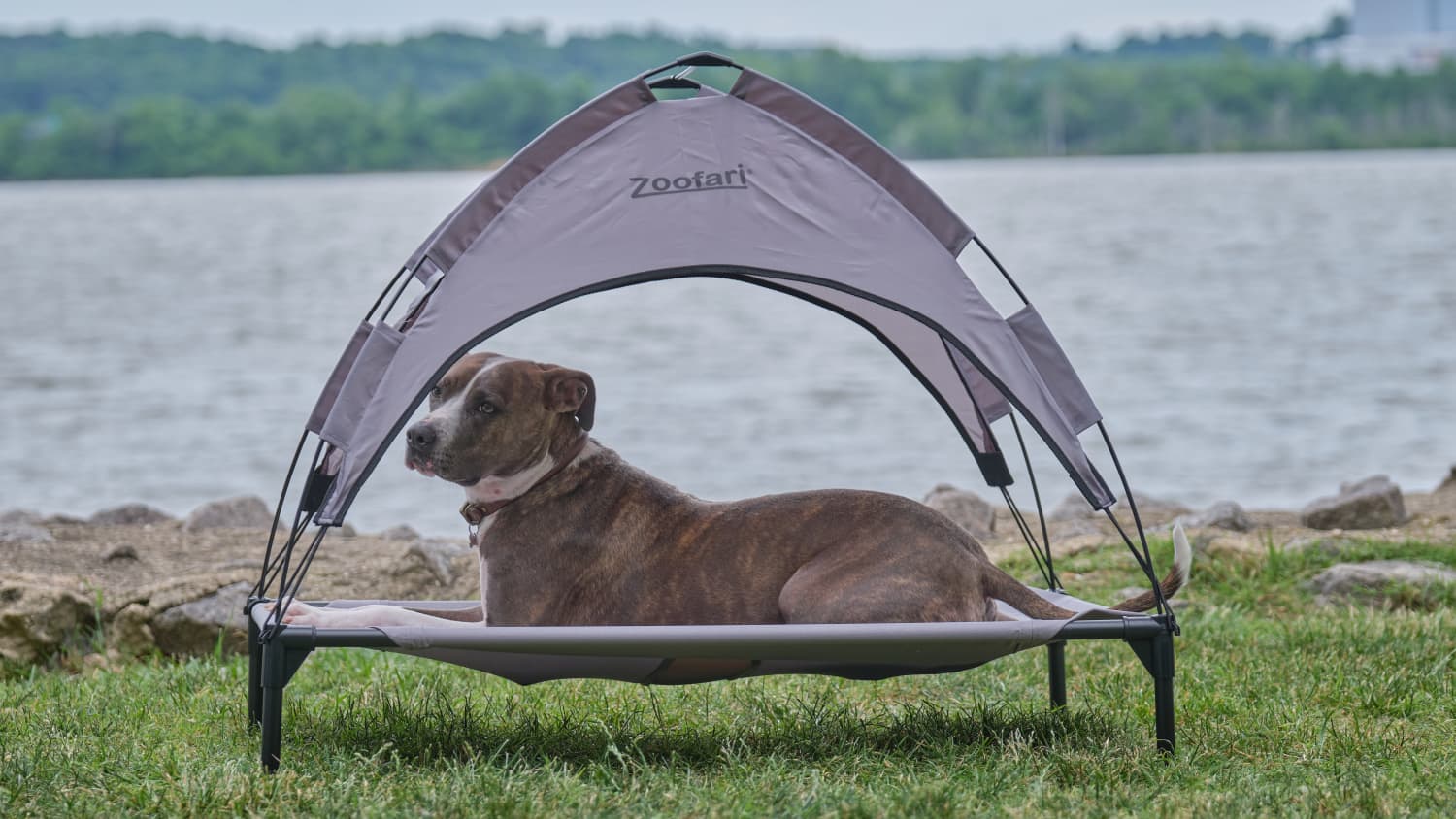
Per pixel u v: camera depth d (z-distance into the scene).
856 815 4.28
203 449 17.91
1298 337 28.66
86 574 8.47
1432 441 17.25
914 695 6.12
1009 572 8.47
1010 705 5.69
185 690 6.11
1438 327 29.75
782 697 5.96
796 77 142.88
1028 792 4.52
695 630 4.50
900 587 4.82
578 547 5.01
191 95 155.38
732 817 4.28
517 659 4.60
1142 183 117.38
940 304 4.84
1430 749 5.03
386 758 5.02
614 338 32.72
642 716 5.63
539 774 4.73
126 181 139.38
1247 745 5.10
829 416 20.52
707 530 5.04
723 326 35.75
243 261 58.75
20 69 151.00
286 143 138.00
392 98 138.25
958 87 150.00
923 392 23.02
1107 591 7.99
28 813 4.34
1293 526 9.76
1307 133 155.88
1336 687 5.85
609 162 4.89
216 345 29.72
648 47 171.00
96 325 33.81
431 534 12.88
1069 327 31.20
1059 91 151.62
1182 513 10.45
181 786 4.54
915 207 4.96
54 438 18.80
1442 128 158.62
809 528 5.00
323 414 4.94
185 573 8.44
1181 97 155.75
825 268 4.82
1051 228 69.12
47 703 5.96
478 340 4.67
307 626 4.66
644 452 17.64
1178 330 30.27
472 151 139.50
